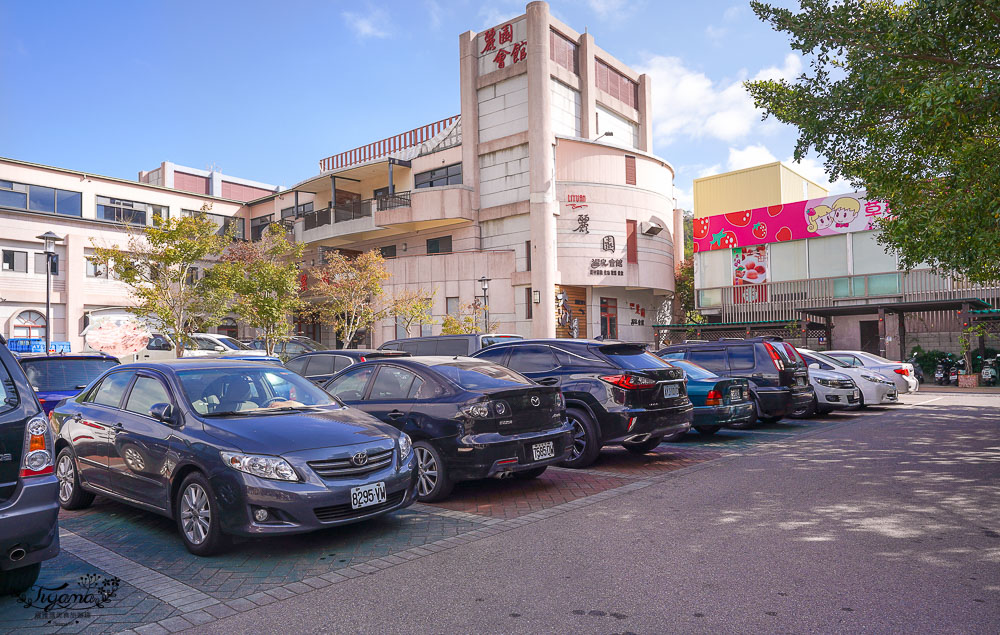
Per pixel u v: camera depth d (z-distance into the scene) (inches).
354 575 183.3
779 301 1155.3
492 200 1221.7
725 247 1219.2
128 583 180.2
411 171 1344.7
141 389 248.4
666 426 334.0
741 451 382.0
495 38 1232.2
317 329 1416.1
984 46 315.0
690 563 186.5
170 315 891.4
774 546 200.7
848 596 159.9
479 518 243.0
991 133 340.5
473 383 273.7
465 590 169.8
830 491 272.7
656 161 1285.7
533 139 1153.4
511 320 1169.4
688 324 1207.6
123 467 236.8
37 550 159.3
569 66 1262.3
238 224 1640.0
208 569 191.3
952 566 179.9
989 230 316.5
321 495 196.7
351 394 303.6
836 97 363.6
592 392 329.1
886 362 689.0
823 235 1107.9
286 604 163.2
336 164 1488.7
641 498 268.4
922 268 1017.5
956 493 266.2
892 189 389.4
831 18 352.2
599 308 1248.8
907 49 322.7
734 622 146.4
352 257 1428.4
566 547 204.7
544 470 323.0
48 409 365.1
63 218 1338.6
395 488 216.2
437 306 1194.0
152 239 922.7
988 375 906.1
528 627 146.2
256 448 200.2
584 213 1178.6
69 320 1326.3
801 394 488.1
